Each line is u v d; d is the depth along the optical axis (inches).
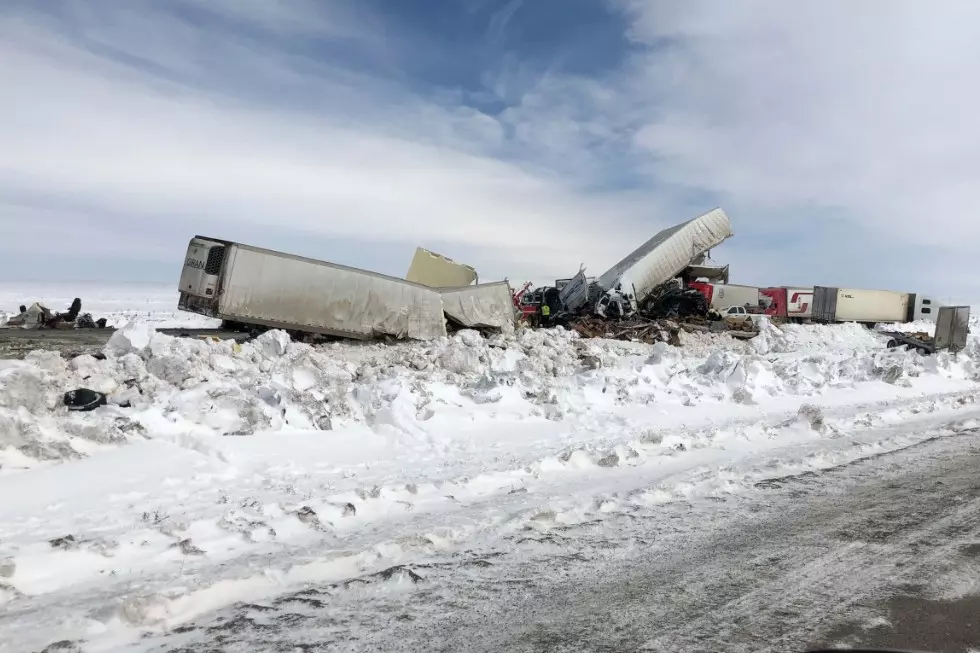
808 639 143.2
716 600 163.0
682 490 258.8
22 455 241.1
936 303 2165.4
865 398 560.1
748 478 281.0
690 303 1526.8
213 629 139.2
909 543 205.9
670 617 153.4
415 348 705.6
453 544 195.3
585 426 391.5
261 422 314.5
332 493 235.3
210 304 747.4
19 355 578.2
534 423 392.5
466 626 146.7
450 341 736.3
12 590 150.8
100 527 192.2
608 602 160.7
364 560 178.2
